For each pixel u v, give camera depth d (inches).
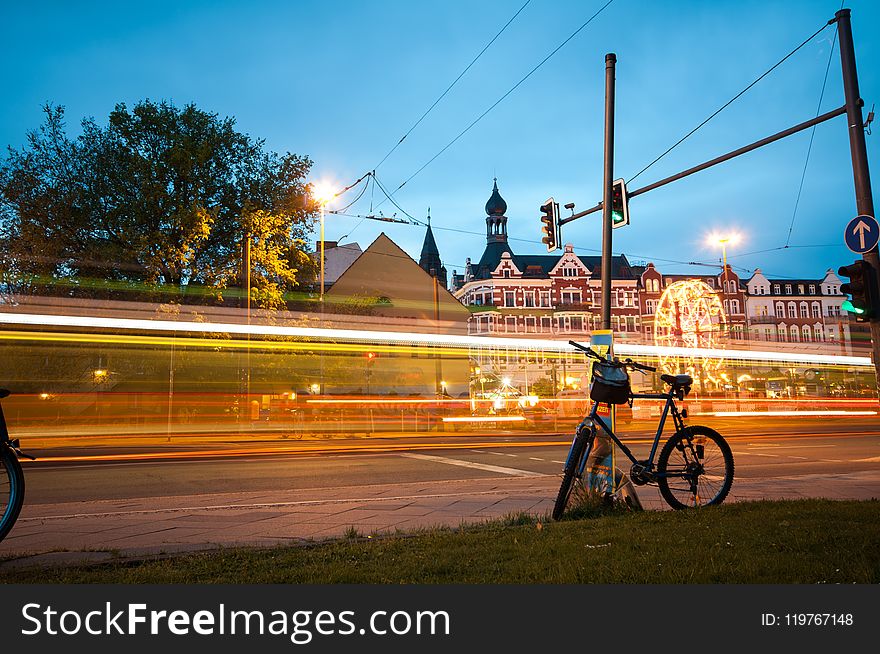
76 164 1231.5
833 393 1956.2
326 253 2287.2
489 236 3986.2
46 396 1139.9
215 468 482.0
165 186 1187.9
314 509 287.0
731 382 1879.9
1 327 1096.8
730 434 879.1
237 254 1253.7
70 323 1117.1
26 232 1162.6
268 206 1310.3
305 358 1285.7
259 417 1179.9
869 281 372.5
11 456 195.5
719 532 188.2
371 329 1462.8
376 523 249.8
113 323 1123.9
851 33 434.0
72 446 817.5
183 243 1167.0
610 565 155.4
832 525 195.6
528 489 354.3
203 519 264.8
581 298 3678.6
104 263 1148.5
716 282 3941.9
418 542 194.5
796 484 347.9
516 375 1899.6
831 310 4114.2
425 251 3777.1
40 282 1152.2
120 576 161.8
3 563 183.3
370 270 1961.1
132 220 1178.0
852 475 394.6
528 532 203.2
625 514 233.6
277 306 1263.5
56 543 220.5
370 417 1151.6
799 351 2172.7
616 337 2114.9
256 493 353.1
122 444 860.6
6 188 1164.5
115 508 305.9
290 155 1342.3
